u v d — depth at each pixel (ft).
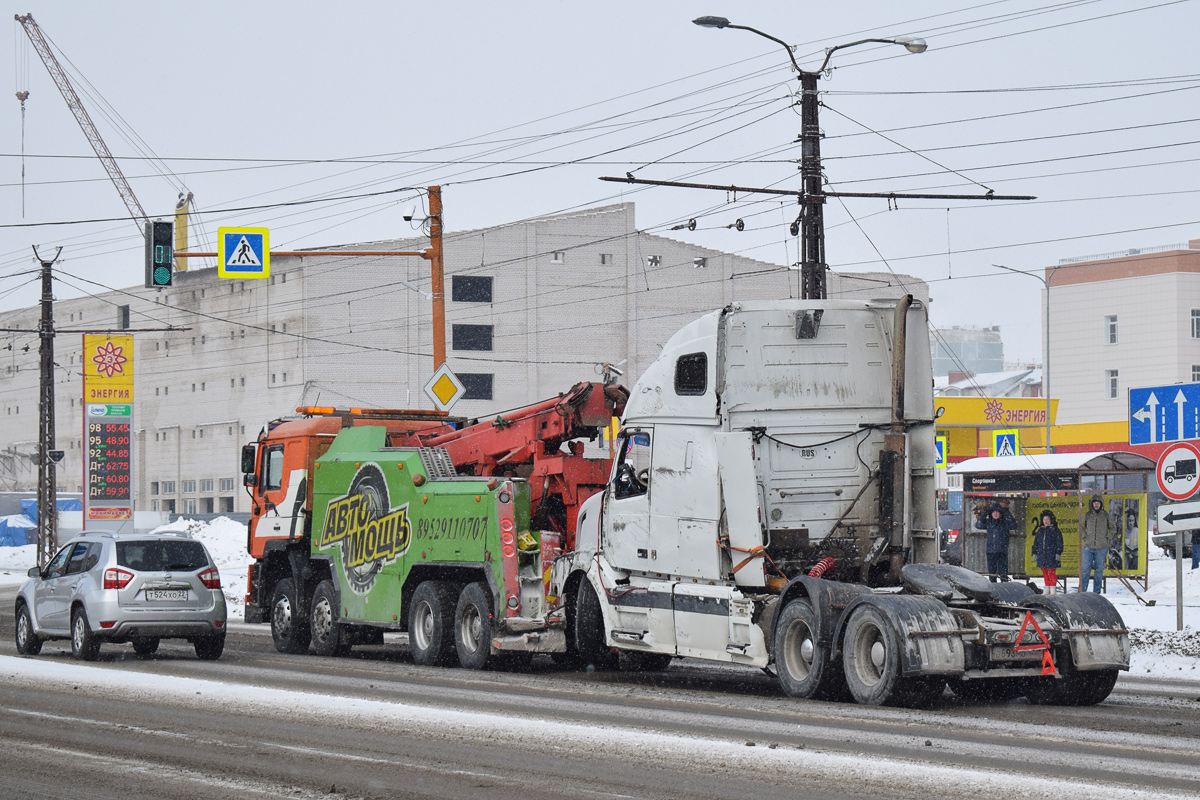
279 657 77.46
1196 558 155.12
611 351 335.26
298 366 333.21
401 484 73.51
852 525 57.41
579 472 69.41
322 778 35.63
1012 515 117.91
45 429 183.62
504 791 33.47
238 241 103.65
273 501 84.17
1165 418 89.25
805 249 105.81
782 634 52.75
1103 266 366.43
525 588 66.64
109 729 44.96
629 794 32.78
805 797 31.94
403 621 73.26
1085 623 50.98
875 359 58.49
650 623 59.77
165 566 74.95
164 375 384.88
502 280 330.34
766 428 56.75
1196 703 52.11
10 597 146.82
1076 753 37.93
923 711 47.96
